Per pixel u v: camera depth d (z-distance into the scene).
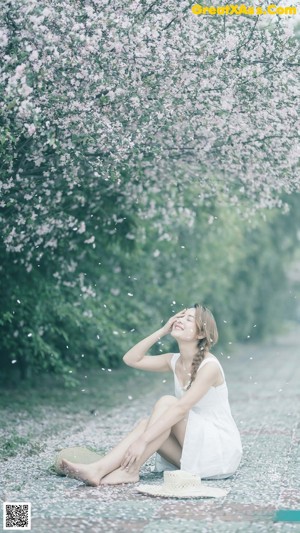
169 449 7.10
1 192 8.63
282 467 7.67
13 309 11.59
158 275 17.86
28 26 7.46
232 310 28.72
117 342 14.63
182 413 6.82
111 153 8.25
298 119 8.72
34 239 9.83
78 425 10.55
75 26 7.47
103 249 13.30
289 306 38.53
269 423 10.68
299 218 28.75
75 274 12.26
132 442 6.89
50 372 14.00
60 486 6.74
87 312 12.26
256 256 29.25
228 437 7.10
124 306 15.53
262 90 8.44
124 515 5.80
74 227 10.00
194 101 8.33
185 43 8.10
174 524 5.56
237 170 9.70
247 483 6.92
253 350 28.56
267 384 16.19
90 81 7.85
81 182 9.28
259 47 8.41
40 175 9.15
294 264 36.53
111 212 10.57
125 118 8.24
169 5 8.18
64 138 8.23
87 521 5.64
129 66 8.02
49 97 7.68
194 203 11.23
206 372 6.95
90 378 16.31
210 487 6.64
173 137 9.08
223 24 8.41
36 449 8.55
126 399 13.58
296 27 14.16
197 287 21.56
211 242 20.58
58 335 13.83
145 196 10.51
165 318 18.72
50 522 5.61
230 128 8.80
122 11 8.04
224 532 5.37
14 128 7.88
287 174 9.34
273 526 5.53
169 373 18.05
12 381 14.73
